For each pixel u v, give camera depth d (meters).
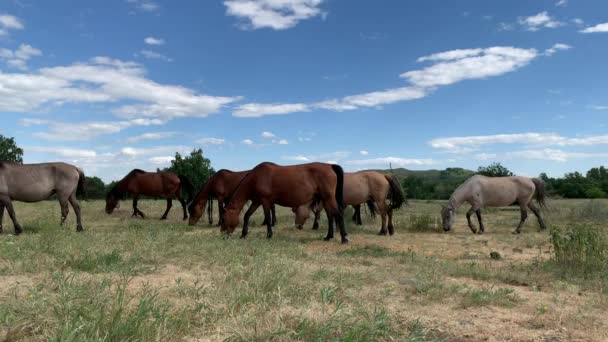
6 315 3.58
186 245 8.53
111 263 6.44
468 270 7.02
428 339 3.83
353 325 3.66
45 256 6.84
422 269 7.00
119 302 3.63
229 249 8.17
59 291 4.56
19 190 10.81
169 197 17.45
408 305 4.92
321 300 4.74
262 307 4.21
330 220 11.00
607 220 17.09
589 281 6.36
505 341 3.86
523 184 13.76
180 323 3.63
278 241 9.81
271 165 10.76
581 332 4.10
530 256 9.13
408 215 19.22
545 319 4.48
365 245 10.12
